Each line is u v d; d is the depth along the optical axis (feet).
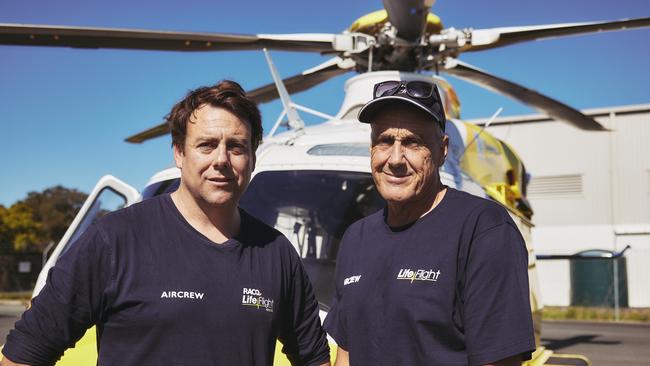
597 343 45.55
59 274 6.79
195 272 6.95
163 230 7.13
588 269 85.66
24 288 106.73
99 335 7.07
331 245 12.19
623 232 85.66
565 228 88.99
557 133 91.09
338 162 13.30
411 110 7.78
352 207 12.57
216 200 7.15
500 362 6.93
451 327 7.27
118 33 17.71
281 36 19.77
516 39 20.33
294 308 7.85
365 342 7.84
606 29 19.29
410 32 19.52
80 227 13.84
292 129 15.72
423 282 7.41
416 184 7.78
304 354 8.04
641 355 39.09
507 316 6.92
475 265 7.19
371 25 20.34
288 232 12.55
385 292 7.70
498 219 7.34
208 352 6.81
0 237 127.54
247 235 7.58
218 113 7.20
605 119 89.61
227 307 6.95
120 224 7.05
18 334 6.77
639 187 87.10
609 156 88.74
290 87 23.72
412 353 7.39
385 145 7.95
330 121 17.16
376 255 7.97
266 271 7.40
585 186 89.20
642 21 18.83
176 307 6.77
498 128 94.12
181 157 7.54
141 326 6.75
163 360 6.73
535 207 91.04
